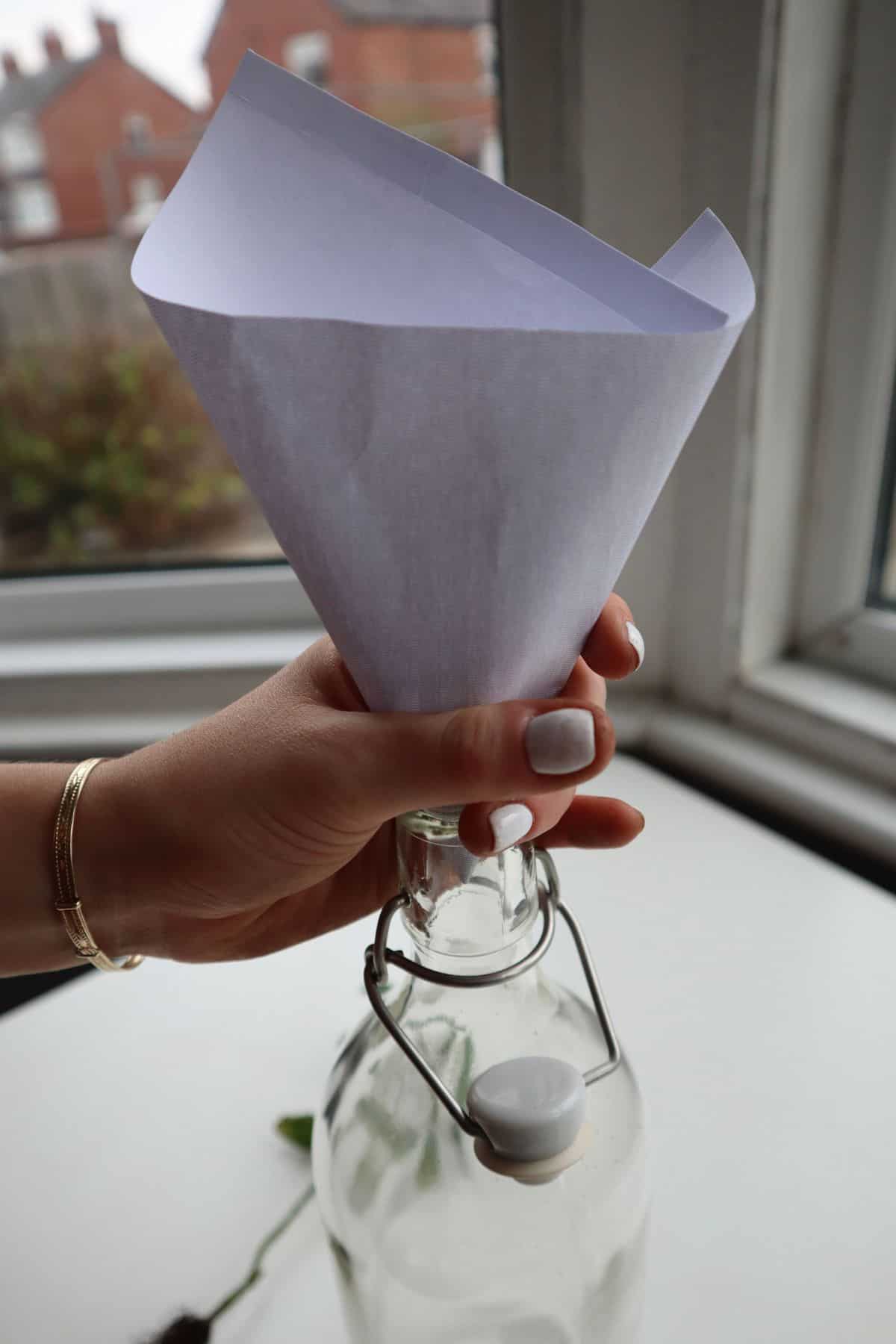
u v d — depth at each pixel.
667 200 0.50
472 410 0.17
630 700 0.63
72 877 0.33
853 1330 0.29
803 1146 0.34
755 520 0.54
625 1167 0.25
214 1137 0.37
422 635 0.21
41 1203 0.35
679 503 0.57
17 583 0.76
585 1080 0.25
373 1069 0.26
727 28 0.45
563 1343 0.26
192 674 0.69
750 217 0.47
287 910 0.39
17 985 0.66
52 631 0.76
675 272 0.24
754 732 0.57
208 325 0.17
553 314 0.21
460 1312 0.25
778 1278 0.30
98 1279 0.32
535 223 0.21
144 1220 0.34
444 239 0.22
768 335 0.49
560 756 0.22
